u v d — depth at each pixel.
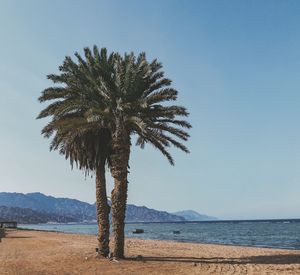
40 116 24.08
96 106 22.70
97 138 23.69
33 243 40.22
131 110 22.64
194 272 18.45
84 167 24.38
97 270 19.52
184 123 23.95
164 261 22.59
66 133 22.81
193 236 78.25
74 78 23.73
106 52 24.08
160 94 22.62
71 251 29.66
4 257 26.72
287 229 110.50
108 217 24.16
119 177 22.66
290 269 18.94
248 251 30.19
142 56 23.62
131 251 30.05
